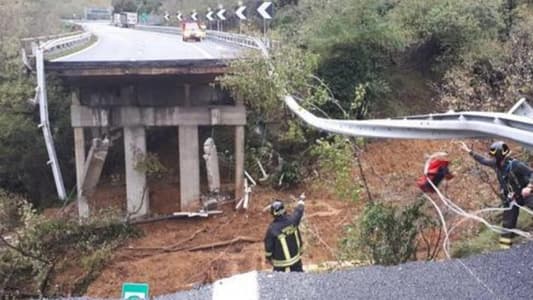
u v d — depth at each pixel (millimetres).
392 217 9039
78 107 23625
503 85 16625
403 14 26609
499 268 6473
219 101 23641
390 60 27781
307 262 12312
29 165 27625
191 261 18531
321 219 18812
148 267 17844
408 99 26688
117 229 20672
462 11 25562
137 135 24000
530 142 5879
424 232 10281
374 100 25781
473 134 7348
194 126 23703
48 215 24375
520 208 7730
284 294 6137
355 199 11773
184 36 39062
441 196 7707
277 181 24594
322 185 20234
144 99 23438
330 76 24859
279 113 20203
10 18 36000
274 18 35656
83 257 14812
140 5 97000
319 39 24891
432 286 6109
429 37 26328
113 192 27484
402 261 8523
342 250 9930
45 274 12742
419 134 7984
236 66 18297
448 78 21453
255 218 22719
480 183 11211
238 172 23922
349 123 9625
